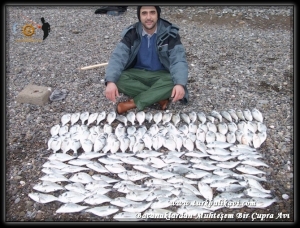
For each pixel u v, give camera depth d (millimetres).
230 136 3828
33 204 3041
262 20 7746
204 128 3984
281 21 7668
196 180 3295
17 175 3365
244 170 3346
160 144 3723
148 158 3490
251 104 4461
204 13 8227
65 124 4168
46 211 2980
